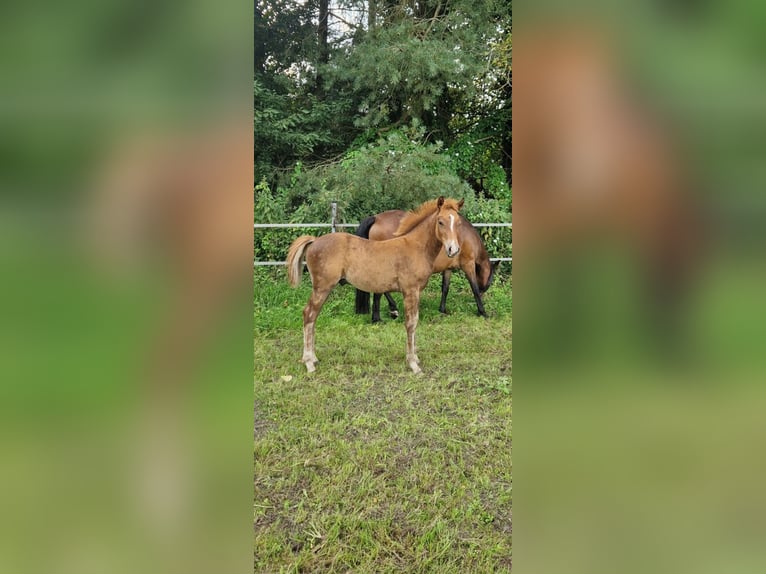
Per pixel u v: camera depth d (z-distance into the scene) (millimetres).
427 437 2654
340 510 2012
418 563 1707
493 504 2037
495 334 4578
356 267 3732
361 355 4051
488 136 8047
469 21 7336
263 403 3111
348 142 8211
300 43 7965
